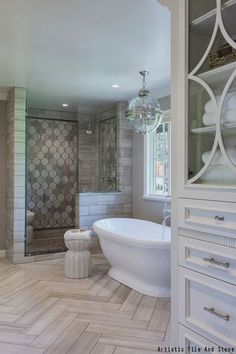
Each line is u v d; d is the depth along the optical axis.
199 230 1.59
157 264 3.18
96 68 3.62
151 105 3.75
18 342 2.36
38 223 6.17
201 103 1.69
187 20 1.67
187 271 1.67
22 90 4.48
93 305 3.03
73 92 4.69
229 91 1.51
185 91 1.68
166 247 3.09
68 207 6.46
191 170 1.68
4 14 2.39
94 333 2.50
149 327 2.60
